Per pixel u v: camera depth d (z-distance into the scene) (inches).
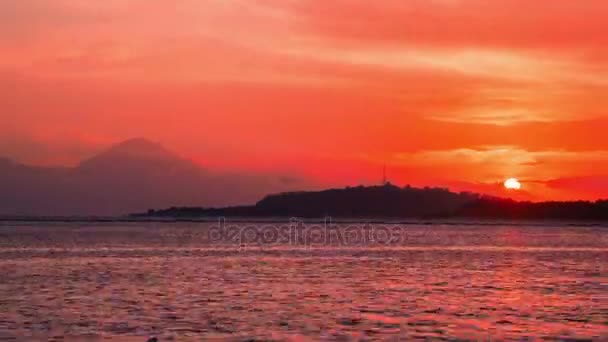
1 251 4156.0
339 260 3553.2
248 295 1994.3
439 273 2792.8
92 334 1397.6
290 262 3378.4
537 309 1756.9
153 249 4461.1
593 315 1665.8
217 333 1413.6
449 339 1375.5
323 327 1483.8
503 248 5029.5
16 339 1350.9
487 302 1882.4
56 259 3489.2
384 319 1587.1
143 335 1391.5
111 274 2645.2
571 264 3405.5
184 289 2135.8
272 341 1344.7
